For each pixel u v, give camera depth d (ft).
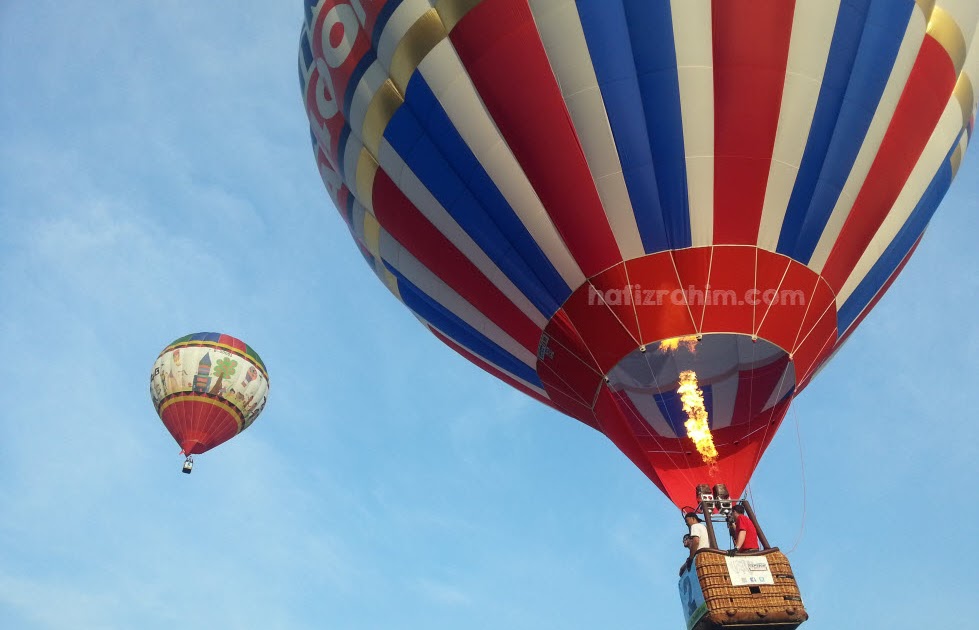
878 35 36.58
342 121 42.75
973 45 40.09
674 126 35.76
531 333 39.65
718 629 29.96
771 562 30.53
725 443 37.55
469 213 39.01
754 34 35.50
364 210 44.57
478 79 37.52
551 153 36.68
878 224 38.24
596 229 36.45
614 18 36.17
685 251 35.88
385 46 39.42
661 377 36.86
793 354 36.94
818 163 36.17
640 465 37.91
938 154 39.68
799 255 36.52
